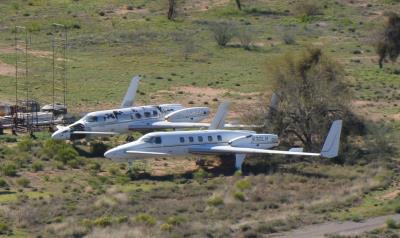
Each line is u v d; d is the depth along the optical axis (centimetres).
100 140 19850
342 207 15150
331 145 17250
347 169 17888
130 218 14112
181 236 13212
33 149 18675
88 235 13212
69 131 19025
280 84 19650
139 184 16650
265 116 19450
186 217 14288
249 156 18275
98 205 14912
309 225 14012
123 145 17525
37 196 15562
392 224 13900
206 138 17775
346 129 19875
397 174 17612
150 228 13612
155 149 17425
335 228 13850
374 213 14688
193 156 17825
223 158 18162
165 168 17900
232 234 13400
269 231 13638
